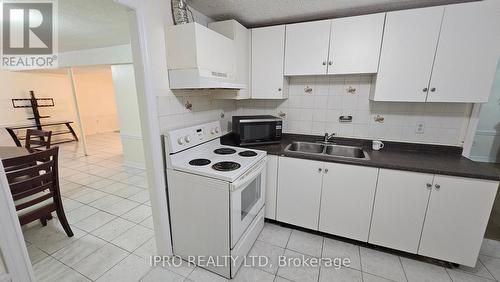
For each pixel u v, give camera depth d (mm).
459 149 1954
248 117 2287
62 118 5973
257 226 2000
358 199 1815
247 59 2252
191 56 1503
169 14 1592
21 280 925
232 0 1715
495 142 4039
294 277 1627
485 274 1635
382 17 1744
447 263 1723
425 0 1684
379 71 1825
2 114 4859
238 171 1521
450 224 1592
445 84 1669
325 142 2357
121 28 2273
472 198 1503
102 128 7215
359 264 1746
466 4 1525
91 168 3947
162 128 1627
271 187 2123
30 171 1711
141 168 3893
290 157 1984
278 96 2232
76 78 6316
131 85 3566
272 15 2020
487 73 1571
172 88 1652
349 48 1885
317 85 2357
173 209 1723
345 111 2293
